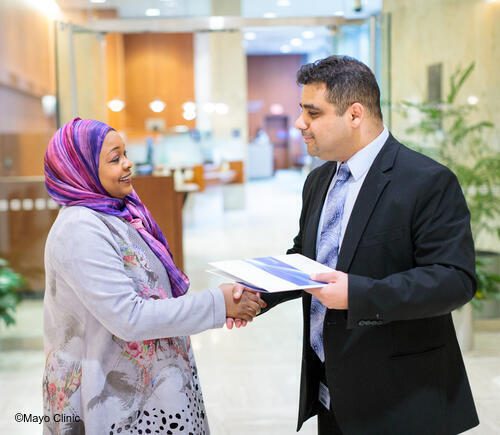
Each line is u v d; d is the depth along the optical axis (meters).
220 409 3.38
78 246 1.49
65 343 1.59
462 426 1.65
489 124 4.71
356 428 1.60
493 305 4.82
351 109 1.59
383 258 1.58
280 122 24.52
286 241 8.99
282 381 3.79
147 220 1.75
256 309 1.63
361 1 5.29
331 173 1.82
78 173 1.59
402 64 4.76
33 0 5.52
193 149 12.96
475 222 4.68
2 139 5.50
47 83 5.42
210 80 12.92
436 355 1.62
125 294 1.49
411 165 1.59
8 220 5.50
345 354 1.61
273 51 22.67
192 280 6.56
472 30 4.82
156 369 1.59
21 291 5.55
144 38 13.02
